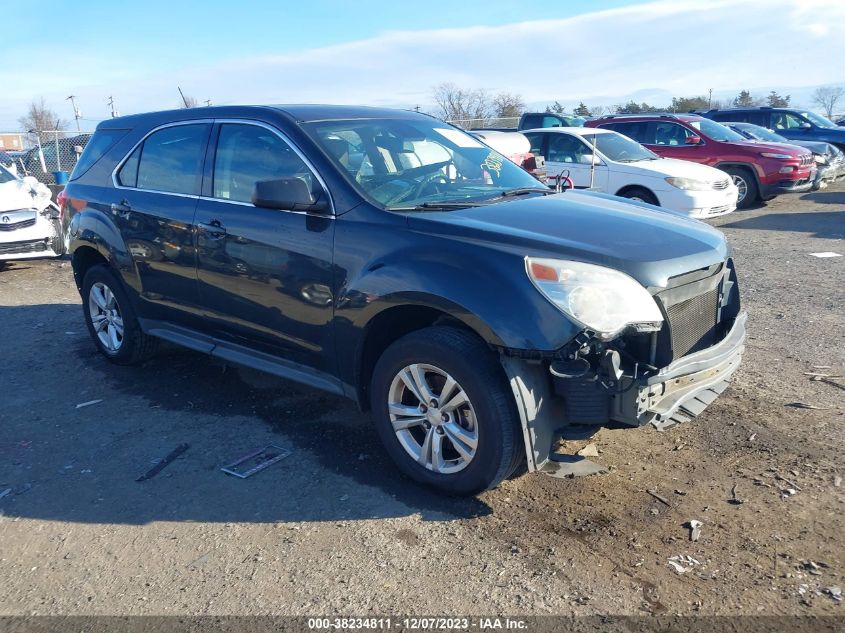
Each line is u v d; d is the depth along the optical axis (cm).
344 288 375
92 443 441
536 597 289
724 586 290
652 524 334
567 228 359
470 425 344
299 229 397
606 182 1204
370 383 396
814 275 823
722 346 366
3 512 367
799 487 359
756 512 339
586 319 308
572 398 330
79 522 356
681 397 335
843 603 277
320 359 404
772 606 277
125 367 577
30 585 310
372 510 355
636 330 318
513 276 321
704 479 371
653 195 1160
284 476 392
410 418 368
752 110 2077
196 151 478
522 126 2167
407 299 347
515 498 360
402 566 312
